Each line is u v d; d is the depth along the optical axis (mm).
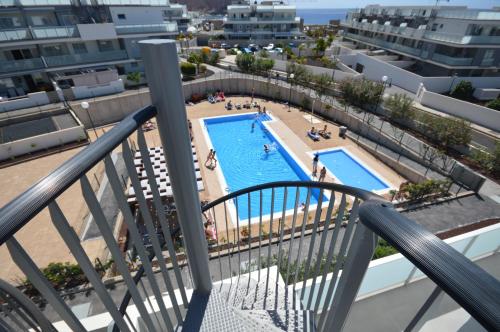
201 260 2066
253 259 8008
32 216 731
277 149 16578
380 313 2859
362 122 17438
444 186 11227
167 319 1789
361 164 14453
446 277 616
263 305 2805
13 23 20609
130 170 1235
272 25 42469
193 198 1669
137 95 20250
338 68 27578
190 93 23359
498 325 494
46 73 21938
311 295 2152
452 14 23281
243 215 10758
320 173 13492
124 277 1326
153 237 1545
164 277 1765
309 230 9320
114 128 1086
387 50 29859
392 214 875
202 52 31156
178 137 1380
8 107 18078
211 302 2275
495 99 18562
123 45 23859
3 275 8055
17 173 13469
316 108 20891
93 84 20672
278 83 24078
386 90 23094
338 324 1404
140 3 23719
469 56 22438
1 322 869
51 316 6719
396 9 31938
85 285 7270
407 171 13445
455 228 9750
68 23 22281
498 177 12531
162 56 1118
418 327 998
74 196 11547
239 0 60438
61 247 9164
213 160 14727
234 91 25219
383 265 2711
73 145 15695
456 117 17781
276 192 12430
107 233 1159
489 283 577
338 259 1619
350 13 42344
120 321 1351
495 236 3082
